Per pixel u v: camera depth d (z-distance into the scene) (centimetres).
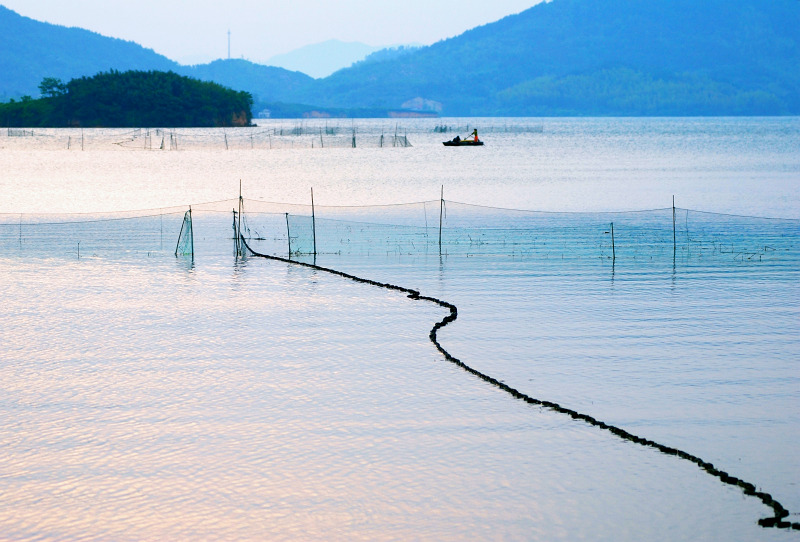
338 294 3328
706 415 2059
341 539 1502
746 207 6444
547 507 1611
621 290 3412
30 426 1973
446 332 2777
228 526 1544
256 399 2153
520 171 10175
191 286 3472
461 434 1938
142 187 8044
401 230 5128
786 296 3297
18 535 1510
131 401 2134
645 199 7050
